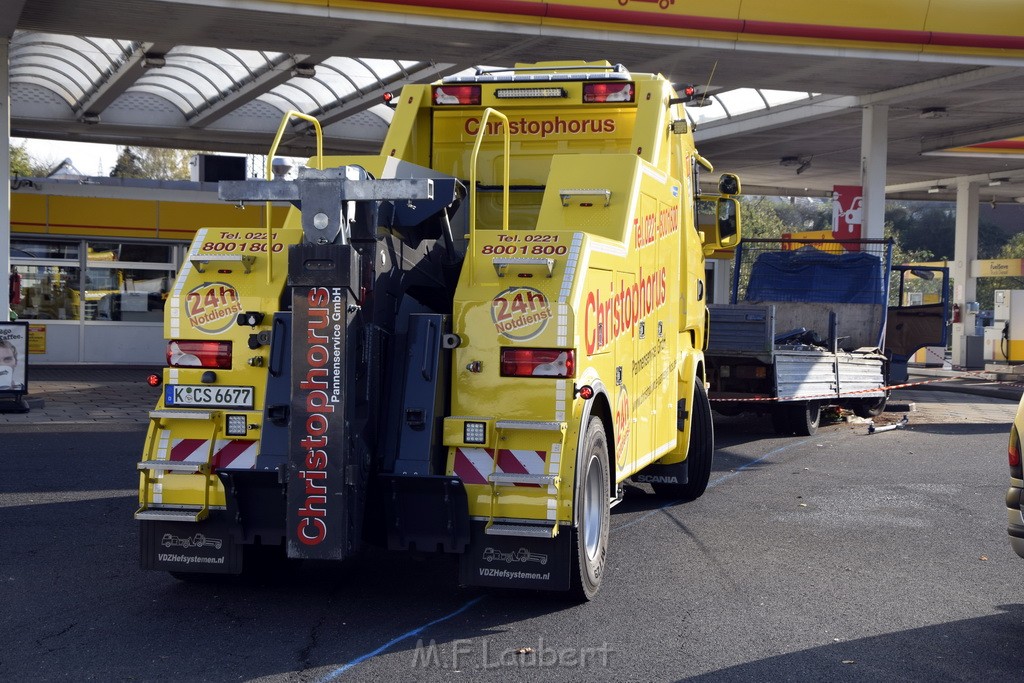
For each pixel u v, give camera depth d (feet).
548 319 18.33
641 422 24.22
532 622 19.03
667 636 18.33
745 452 43.96
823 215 264.93
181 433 18.98
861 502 31.94
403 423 18.48
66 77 70.08
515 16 48.26
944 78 62.08
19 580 21.42
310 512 17.42
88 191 76.07
